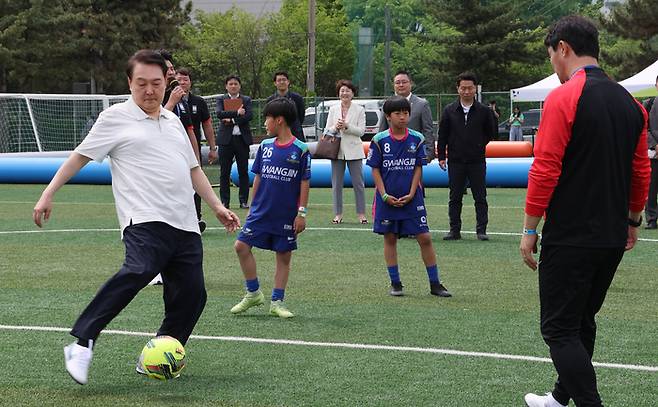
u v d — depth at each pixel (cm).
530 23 5356
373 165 826
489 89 5375
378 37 7838
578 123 448
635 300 814
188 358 617
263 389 547
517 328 704
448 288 870
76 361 530
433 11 5350
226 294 837
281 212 733
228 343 657
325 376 574
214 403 520
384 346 648
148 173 557
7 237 1219
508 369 590
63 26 4066
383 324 718
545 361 609
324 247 1127
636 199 486
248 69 5488
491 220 1414
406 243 1166
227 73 5375
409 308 779
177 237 560
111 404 518
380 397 532
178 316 578
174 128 575
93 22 4134
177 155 568
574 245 452
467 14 5266
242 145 1501
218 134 1495
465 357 619
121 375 576
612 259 463
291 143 730
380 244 1152
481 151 1185
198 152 1086
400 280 884
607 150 450
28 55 4062
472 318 739
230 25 5428
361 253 1081
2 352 629
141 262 545
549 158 449
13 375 575
